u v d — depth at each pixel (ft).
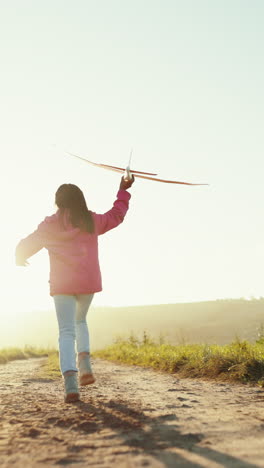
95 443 8.68
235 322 207.62
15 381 22.75
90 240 13.89
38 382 22.21
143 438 9.06
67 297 13.50
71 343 13.38
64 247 13.55
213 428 9.96
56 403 13.71
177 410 12.42
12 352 73.61
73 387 13.37
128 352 54.03
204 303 306.14
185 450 8.18
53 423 10.50
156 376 26.81
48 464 7.42
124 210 14.65
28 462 7.54
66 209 13.83
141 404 13.48
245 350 28.09
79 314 14.15
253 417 11.35
